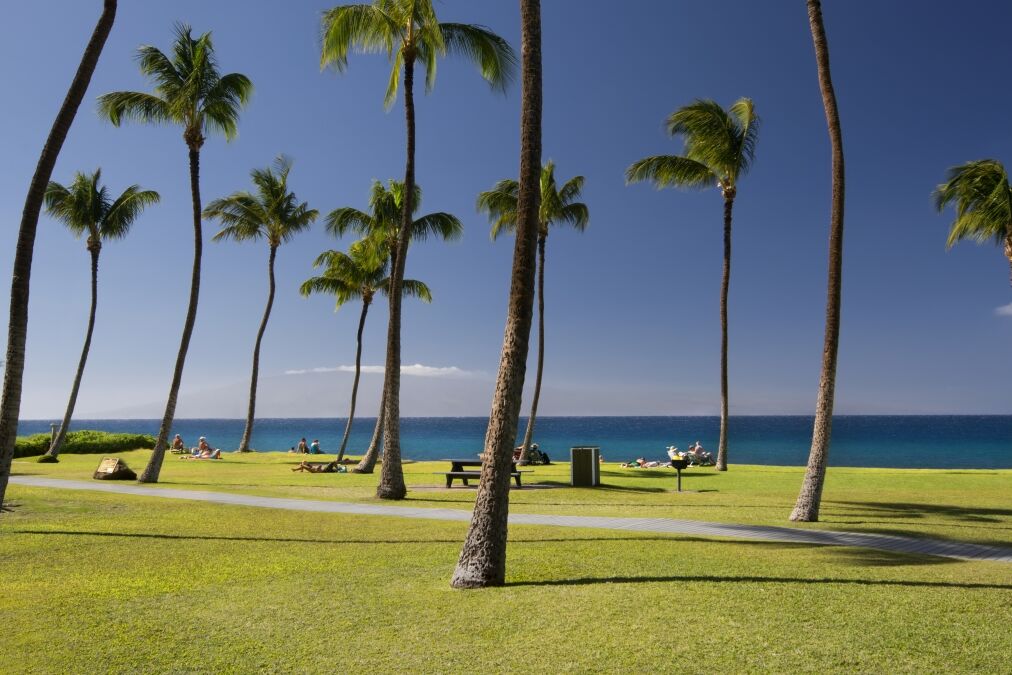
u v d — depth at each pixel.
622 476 26.59
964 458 56.84
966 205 25.95
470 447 84.69
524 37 9.14
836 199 14.84
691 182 30.77
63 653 5.90
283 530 12.60
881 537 11.66
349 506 16.55
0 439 10.66
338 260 37.00
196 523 13.38
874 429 158.38
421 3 18.98
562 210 33.06
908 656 5.51
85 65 11.62
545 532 12.19
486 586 8.02
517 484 22.16
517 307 8.67
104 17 11.88
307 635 6.34
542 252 33.56
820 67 15.31
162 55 23.92
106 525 12.98
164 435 22.84
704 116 28.84
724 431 29.91
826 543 11.02
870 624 6.29
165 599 7.59
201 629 6.54
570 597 7.39
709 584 7.82
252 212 42.16
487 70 20.39
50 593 7.85
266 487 21.56
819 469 14.00
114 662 5.69
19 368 10.91
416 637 6.24
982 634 5.97
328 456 42.19
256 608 7.22
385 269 38.25
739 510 15.79
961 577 8.15
